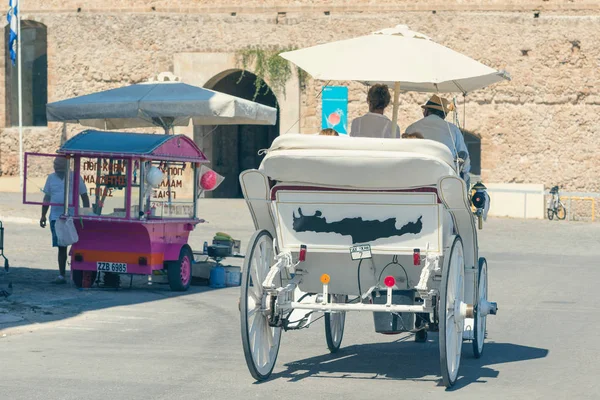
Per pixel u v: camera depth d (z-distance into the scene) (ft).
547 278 131.34
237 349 76.48
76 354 73.31
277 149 64.64
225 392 61.05
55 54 283.18
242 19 269.85
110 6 278.87
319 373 68.49
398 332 66.39
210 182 115.55
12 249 151.23
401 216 64.39
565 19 254.27
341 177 63.52
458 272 65.62
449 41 260.01
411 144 62.85
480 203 78.69
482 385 64.75
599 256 164.76
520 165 258.37
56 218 114.52
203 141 278.26
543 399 60.34
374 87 76.02
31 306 97.19
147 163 109.09
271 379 65.82
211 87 276.62
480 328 75.31
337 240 65.67
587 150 255.29
